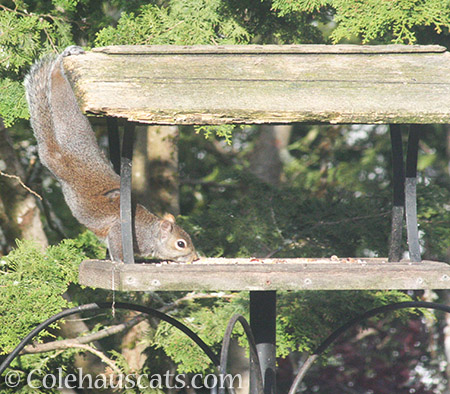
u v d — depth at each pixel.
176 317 11.96
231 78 7.28
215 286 6.59
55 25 11.88
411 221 7.74
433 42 12.64
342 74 7.59
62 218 15.02
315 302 12.05
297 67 7.64
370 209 13.47
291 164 18.80
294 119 6.87
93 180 9.40
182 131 17.73
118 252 9.41
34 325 10.27
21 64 10.96
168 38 11.52
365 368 17.06
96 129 15.74
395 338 17.17
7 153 12.63
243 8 12.18
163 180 14.55
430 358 17.17
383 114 7.00
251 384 8.12
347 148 18.12
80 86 6.95
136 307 8.45
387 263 7.38
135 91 6.88
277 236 12.95
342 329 8.45
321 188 17.20
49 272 10.81
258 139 19.14
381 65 7.82
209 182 17.20
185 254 9.62
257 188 14.06
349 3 11.05
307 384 17.09
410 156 7.79
